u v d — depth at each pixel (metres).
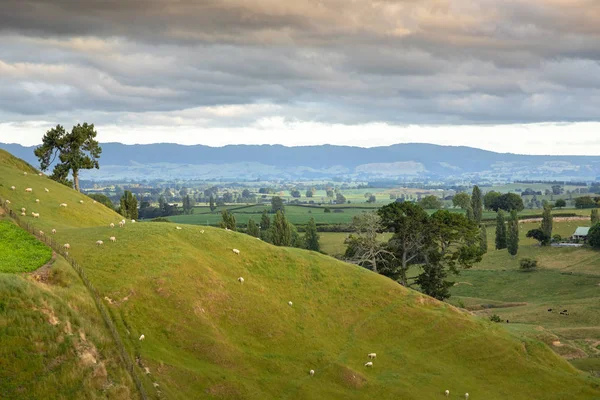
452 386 58.91
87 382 40.81
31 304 44.22
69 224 83.75
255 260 71.94
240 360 53.75
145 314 54.00
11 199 84.00
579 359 79.31
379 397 54.38
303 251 80.19
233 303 61.28
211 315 58.22
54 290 48.75
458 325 69.75
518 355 66.69
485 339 68.06
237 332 57.88
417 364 61.78
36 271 51.78
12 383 38.16
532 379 63.09
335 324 65.69
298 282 70.81
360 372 57.62
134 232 70.19
